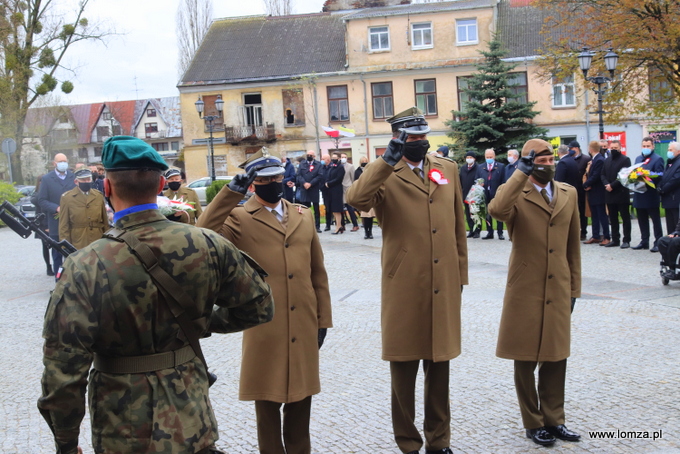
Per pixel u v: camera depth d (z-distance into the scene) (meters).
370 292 10.27
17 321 9.20
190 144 41.41
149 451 2.48
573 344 7.01
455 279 4.63
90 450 4.78
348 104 39.34
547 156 4.78
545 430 4.70
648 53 23.70
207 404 2.68
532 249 4.82
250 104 40.81
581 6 25.98
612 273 10.93
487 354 6.81
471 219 16.28
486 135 27.47
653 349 6.70
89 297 2.49
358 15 38.69
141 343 2.55
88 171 10.24
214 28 43.94
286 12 50.31
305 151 40.09
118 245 2.58
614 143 13.37
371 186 4.23
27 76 35.75
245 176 3.88
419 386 6.11
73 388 2.46
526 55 36.53
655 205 12.71
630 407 5.21
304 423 4.26
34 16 35.41
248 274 2.84
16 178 36.75
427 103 38.44
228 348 7.49
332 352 7.16
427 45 38.16
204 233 2.73
